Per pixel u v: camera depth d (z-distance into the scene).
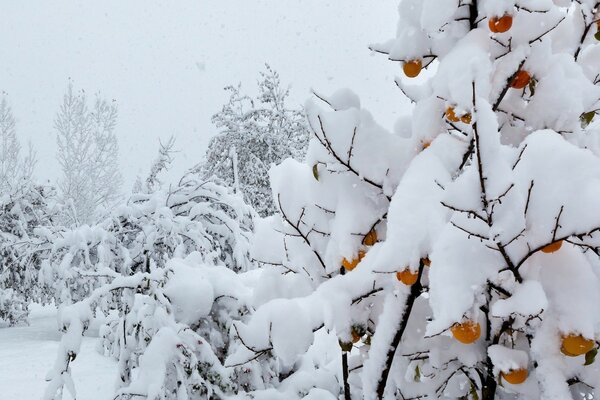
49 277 7.21
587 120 1.91
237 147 15.20
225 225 7.23
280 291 2.26
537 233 1.37
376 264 1.48
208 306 2.87
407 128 2.13
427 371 1.89
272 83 15.84
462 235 1.45
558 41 1.94
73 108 23.84
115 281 3.02
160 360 2.63
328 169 1.90
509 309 1.40
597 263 1.55
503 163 1.32
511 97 1.90
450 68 1.63
